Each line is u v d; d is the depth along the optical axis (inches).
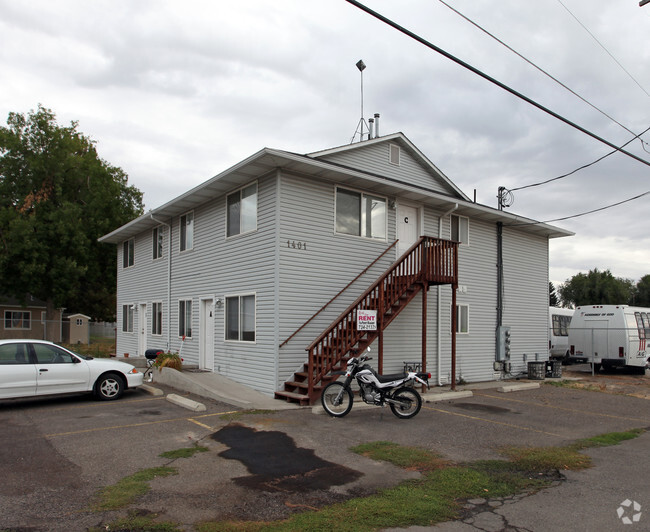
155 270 767.1
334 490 228.5
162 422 362.9
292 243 491.5
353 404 436.1
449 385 620.1
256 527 185.3
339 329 482.0
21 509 201.3
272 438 320.2
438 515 200.7
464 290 665.0
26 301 1493.6
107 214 1503.4
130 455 278.8
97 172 1448.1
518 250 753.0
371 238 561.9
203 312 619.2
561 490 235.0
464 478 247.1
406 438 330.3
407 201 611.2
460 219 670.5
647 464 283.6
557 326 1028.5
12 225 1259.8
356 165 583.8
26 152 1389.0
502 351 697.6
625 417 431.5
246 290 525.7
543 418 417.1
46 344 431.5
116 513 197.8
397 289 516.4
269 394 476.7
